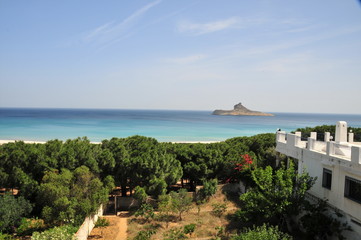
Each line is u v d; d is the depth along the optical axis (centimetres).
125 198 2589
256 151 3397
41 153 2528
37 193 2205
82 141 3020
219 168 2988
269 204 1722
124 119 19938
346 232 1555
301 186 1739
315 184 1841
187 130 11750
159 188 2495
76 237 1650
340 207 1596
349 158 1585
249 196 1880
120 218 2325
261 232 1446
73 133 9506
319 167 1802
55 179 2045
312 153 1875
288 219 1967
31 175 2420
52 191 1927
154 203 2514
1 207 1952
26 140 7594
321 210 1691
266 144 3397
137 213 2306
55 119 18112
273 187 1761
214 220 2192
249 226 2028
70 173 2198
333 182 1666
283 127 14688
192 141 8050
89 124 14088
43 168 2420
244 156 2838
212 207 2520
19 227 1988
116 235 1975
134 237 1917
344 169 1555
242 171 2705
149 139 3544
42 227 2014
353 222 1516
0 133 9212
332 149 1697
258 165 2811
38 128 11175
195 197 2697
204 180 2866
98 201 2094
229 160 2934
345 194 1562
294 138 2111
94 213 2073
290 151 2167
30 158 2488
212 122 18550
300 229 1920
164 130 11456
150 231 1959
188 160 3036
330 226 1614
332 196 1669
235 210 2392
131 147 3158
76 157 2559
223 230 1994
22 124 13262
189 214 2352
